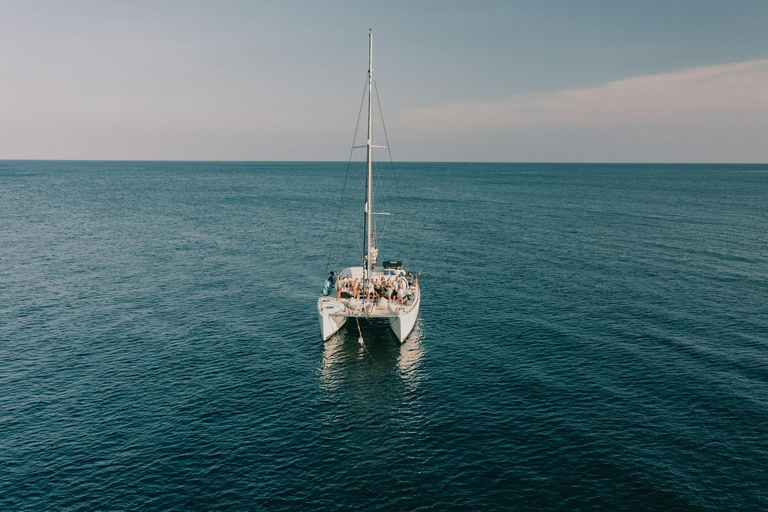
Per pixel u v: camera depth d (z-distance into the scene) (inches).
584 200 4557.1
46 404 893.8
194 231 2748.5
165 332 1254.3
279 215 3479.3
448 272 1854.1
